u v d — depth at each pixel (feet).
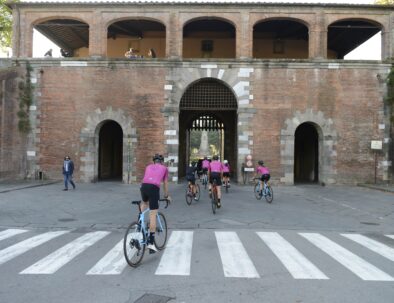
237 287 17.48
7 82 69.67
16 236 28.40
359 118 71.56
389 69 71.51
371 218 38.81
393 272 20.21
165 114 71.36
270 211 42.16
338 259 22.68
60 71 72.49
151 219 22.62
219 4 70.49
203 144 206.39
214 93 76.54
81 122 72.08
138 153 71.26
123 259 22.07
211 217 37.70
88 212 39.93
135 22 82.12
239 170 71.31
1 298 15.97
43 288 17.17
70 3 71.10
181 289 17.16
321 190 64.54
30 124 72.69
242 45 71.51
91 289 17.08
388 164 71.46
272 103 71.41
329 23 71.72
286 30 85.61
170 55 71.72
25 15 72.90
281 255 23.36
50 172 72.33
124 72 71.77
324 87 71.46
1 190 55.67
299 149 101.91
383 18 71.87
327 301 15.94
